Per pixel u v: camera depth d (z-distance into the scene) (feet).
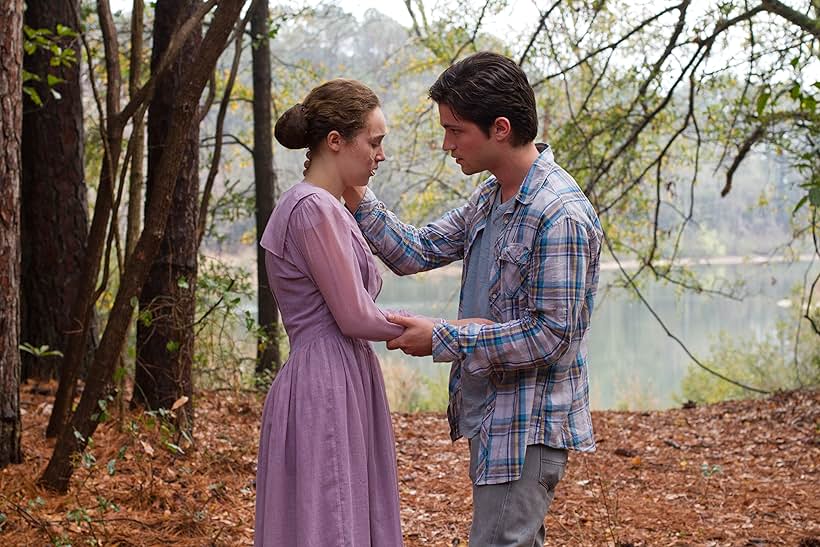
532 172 7.99
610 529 13.75
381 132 8.53
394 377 40.47
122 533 12.03
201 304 19.35
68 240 22.45
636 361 63.46
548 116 27.30
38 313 22.20
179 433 16.42
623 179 26.48
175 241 17.63
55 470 13.19
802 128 22.34
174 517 12.89
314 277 8.15
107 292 29.17
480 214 8.57
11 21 13.43
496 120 7.88
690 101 22.91
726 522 14.84
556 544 13.55
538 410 8.06
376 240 9.07
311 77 33.63
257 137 28.12
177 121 11.98
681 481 17.88
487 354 7.81
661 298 90.12
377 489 8.57
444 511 15.48
